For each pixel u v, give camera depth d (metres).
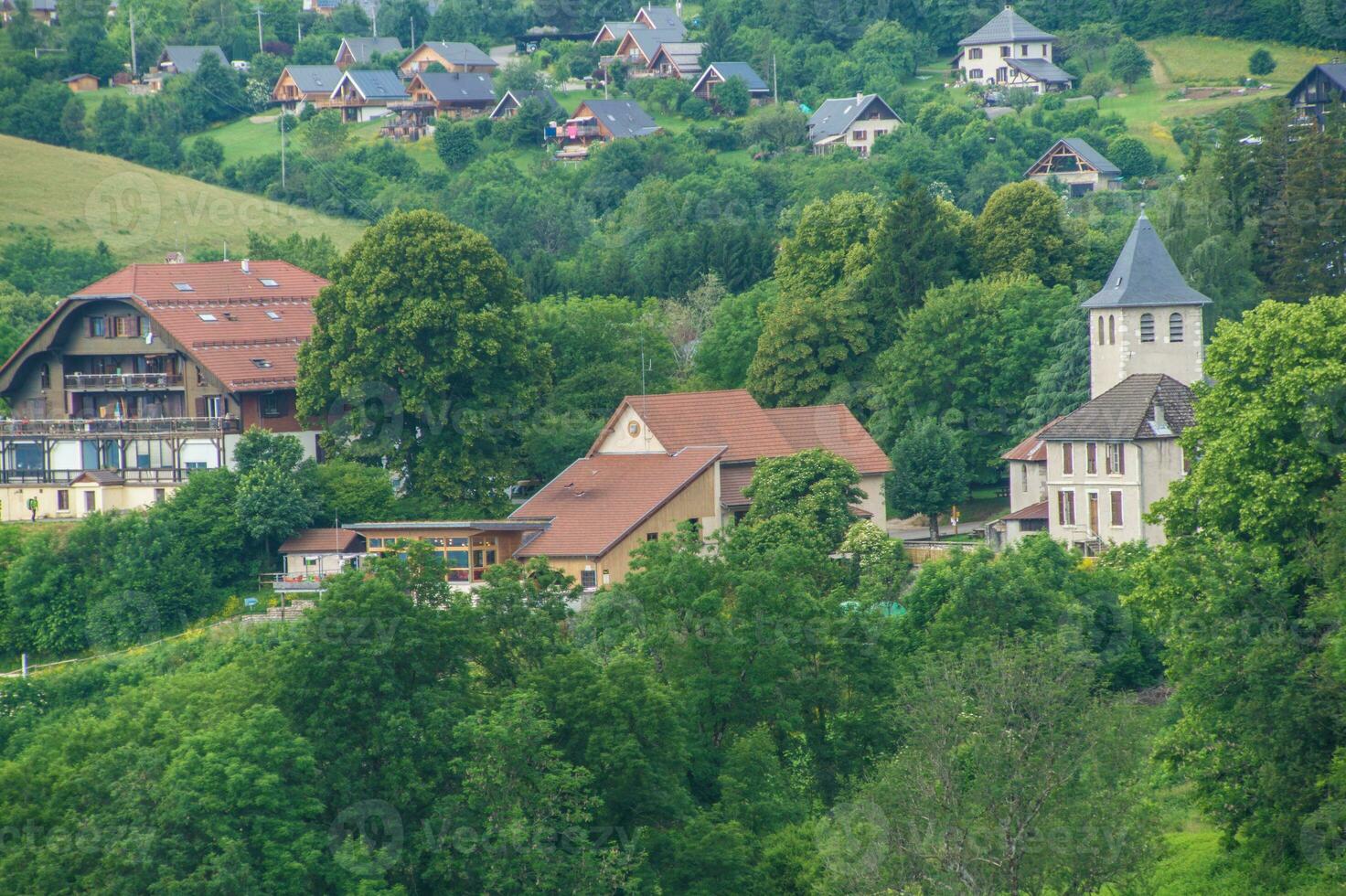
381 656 194.25
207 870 176.62
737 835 197.38
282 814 181.25
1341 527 195.88
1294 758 195.38
